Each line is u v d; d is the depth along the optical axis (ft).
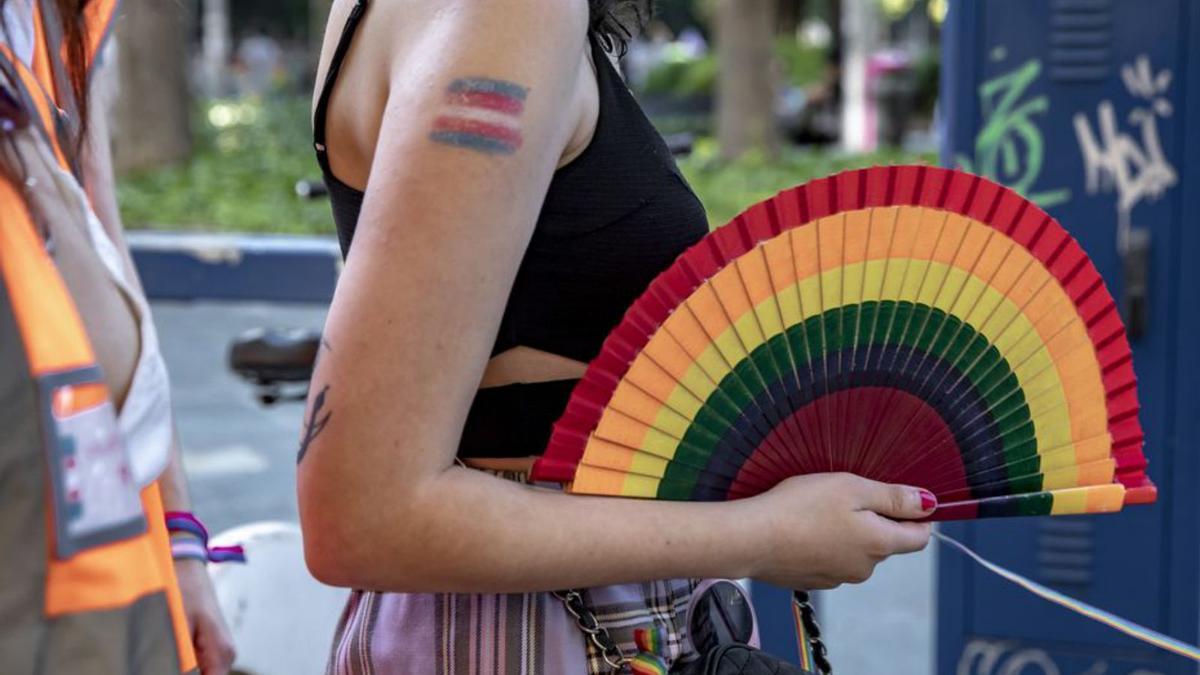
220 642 4.75
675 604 4.50
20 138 3.47
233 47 118.21
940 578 9.24
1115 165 8.63
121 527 3.37
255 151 38.14
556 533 3.91
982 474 4.52
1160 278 8.66
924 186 4.18
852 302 4.18
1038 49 8.64
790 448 4.33
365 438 3.71
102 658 3.28
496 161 3.75
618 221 4.17
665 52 71.36
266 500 18.03
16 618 3.20
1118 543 8.92
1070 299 4.39
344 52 4.34
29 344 3.26
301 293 9.07
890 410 4.37
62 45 4.19
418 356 3.70
